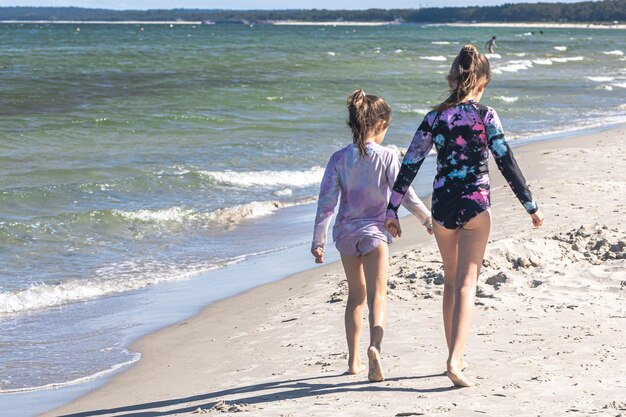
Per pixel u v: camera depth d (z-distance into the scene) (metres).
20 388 6.40
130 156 18.83
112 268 10.48
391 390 5.00
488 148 4.81
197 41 95.38
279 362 6.17
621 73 54.66
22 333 7.96
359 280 5.38
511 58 71.12
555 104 33.31
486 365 5.38
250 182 16.42
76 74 42.22
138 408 5.48
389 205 4.97
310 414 4.61
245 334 7.26
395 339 6.39
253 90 35.00
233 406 4.94
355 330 5.45
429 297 7.61
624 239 8.92
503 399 4.62
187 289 9.45
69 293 9.35
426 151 4.90
